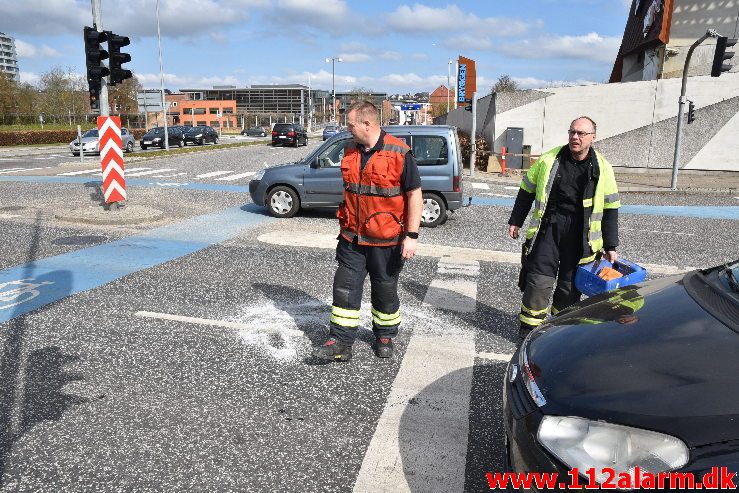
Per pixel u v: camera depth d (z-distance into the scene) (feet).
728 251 27.61
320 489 9.20
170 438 10.60
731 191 52.16
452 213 38.37
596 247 13.30
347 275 13.41
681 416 6.12
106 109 33.19
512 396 8.02
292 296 19.10
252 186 35.19
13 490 9.08
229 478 9.46
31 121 197.47
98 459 9.93
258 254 25.09
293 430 10.91
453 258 24.97
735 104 68.74
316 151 34.32
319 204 34.01
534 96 74.84
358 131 12.46
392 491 9.16
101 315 17.02
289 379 13.04
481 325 16.67
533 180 13.92
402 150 12.59
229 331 15.88
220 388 12.55
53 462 9.82
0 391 12.28
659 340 7.63
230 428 10.96
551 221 13.55
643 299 9.26
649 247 28.37
